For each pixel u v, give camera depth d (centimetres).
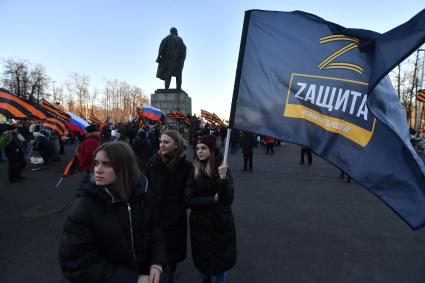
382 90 224
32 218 527
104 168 158
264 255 397
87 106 6200
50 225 495
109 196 157
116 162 159
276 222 529
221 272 268
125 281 153
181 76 2398
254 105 262
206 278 278
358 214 578
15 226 488
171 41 2319
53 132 1175
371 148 219
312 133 243
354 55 234
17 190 724
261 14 269
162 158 275
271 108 257
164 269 194
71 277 147
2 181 827
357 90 229
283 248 420
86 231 150
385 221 538
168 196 269
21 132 1392
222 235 265
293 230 490
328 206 630
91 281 148
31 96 4709
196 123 1802
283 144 2370
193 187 265
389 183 209
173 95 2333
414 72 2902
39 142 1068
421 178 199
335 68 240
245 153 1059
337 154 230
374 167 216
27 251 400
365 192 757
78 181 829
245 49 270
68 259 147
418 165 199
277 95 257
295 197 705
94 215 153
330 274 350
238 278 338
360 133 224
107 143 167
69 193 699
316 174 1016
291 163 1297
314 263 377
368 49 227
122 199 161
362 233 480
